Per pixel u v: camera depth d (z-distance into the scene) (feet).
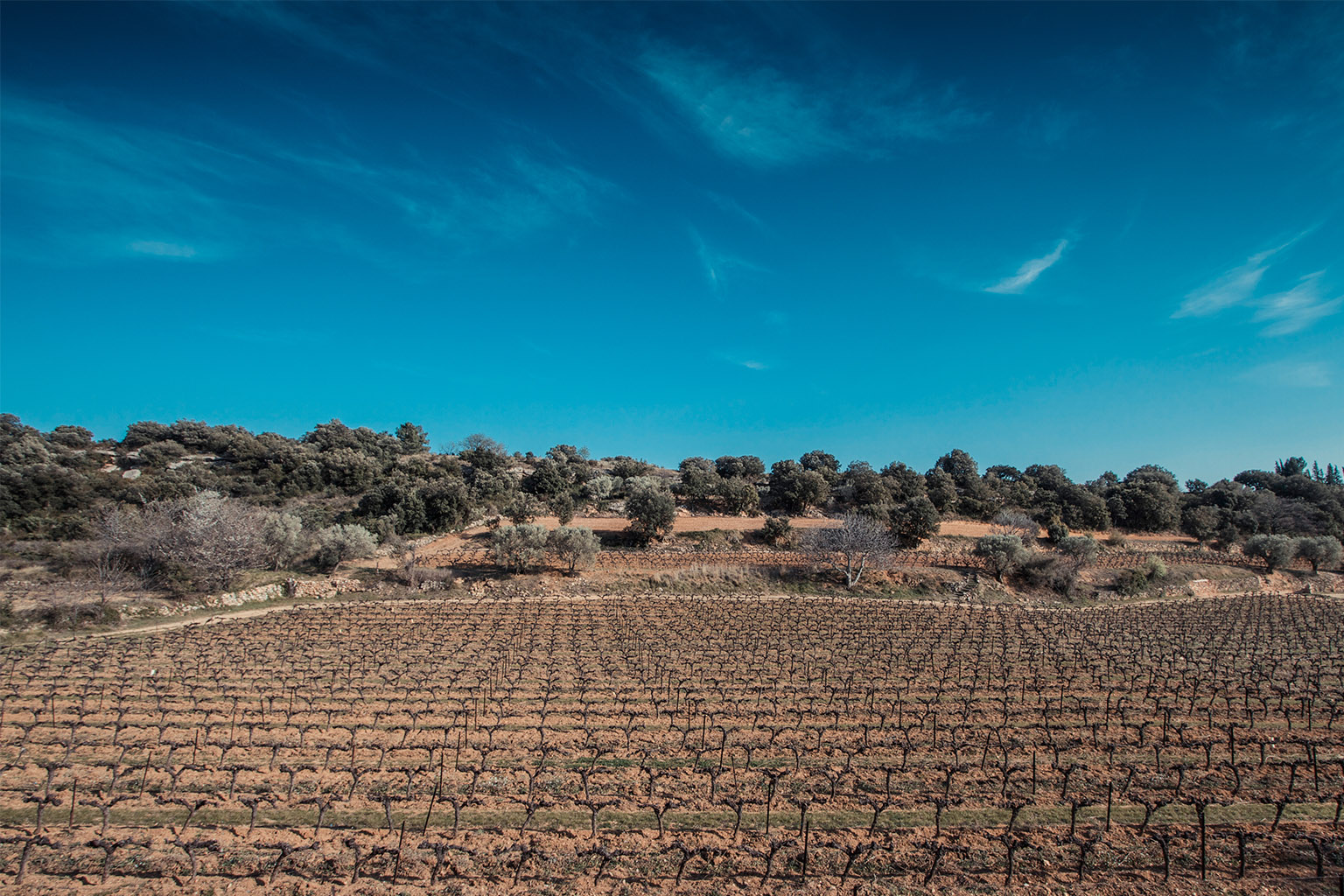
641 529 225.15
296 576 186.60
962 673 121.80
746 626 156.56
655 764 82.58
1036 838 66.28
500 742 88.69
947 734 92.38
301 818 69.15
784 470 327.67
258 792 74.28
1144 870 60.90
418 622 156.76
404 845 64.54
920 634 151.94
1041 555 211.61
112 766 74.23
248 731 90.99
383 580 189.26
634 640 143.54
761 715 98.73
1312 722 96.89
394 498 238.27
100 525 185.26
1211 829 67.72
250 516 189.88
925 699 106.32
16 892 56.49
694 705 101.71
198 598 166.30
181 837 65.16
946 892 58.03
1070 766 82.28
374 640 141.38
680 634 148.46
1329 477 417.49
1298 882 58.65
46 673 116.16
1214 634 157.79
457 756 83.51
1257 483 388.16
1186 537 274.57
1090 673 123.03
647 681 115.24
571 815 70.69
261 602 173.68
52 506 221.87
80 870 59.77
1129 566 223.71
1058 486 345.72
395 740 88.79
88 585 161.79
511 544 194.18
